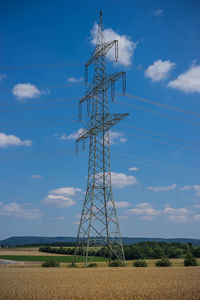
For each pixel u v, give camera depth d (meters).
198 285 33.31
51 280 39.22
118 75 61.47
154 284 34.47
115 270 55.47
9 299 24.72
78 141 70.94
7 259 106.56
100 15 67.50
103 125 65.69
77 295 26.42
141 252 122.19
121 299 24.69
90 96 67.62
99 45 66.75
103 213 61.56
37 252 156.62
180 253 131.50
